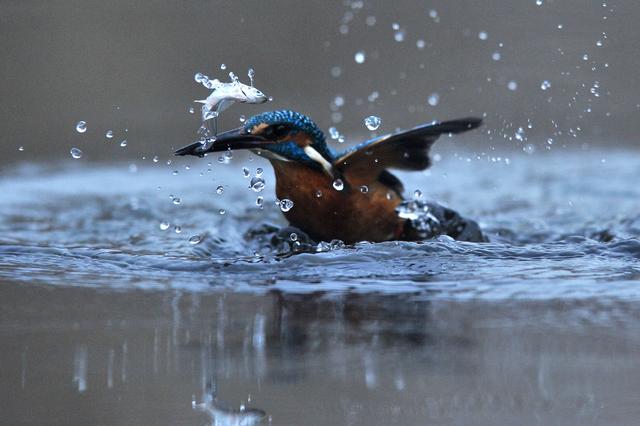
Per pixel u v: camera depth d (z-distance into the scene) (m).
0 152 18.14
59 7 20.95
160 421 4.79
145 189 15.76
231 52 20.88
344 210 10.01
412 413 4.88
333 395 5.17
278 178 9.96
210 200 14.72
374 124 9.86
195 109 19.44
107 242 11.06
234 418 4.81
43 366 5.64
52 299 7.37
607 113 19.23
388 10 21.66
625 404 5.00
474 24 20.88
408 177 17.02
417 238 10.50
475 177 16.97
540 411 4.89
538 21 20.31
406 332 6.40
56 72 19.94
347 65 20.78
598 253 9.45
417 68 20.33
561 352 5.89
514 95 19.56
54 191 15.42
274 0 21.97
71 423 4.77
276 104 19.84
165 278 8.30
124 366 5.62
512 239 11.61
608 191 15.30
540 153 18.94
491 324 6.57
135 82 20.06
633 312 6.91
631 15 19.53
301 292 7.69
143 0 21.83
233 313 6.92
